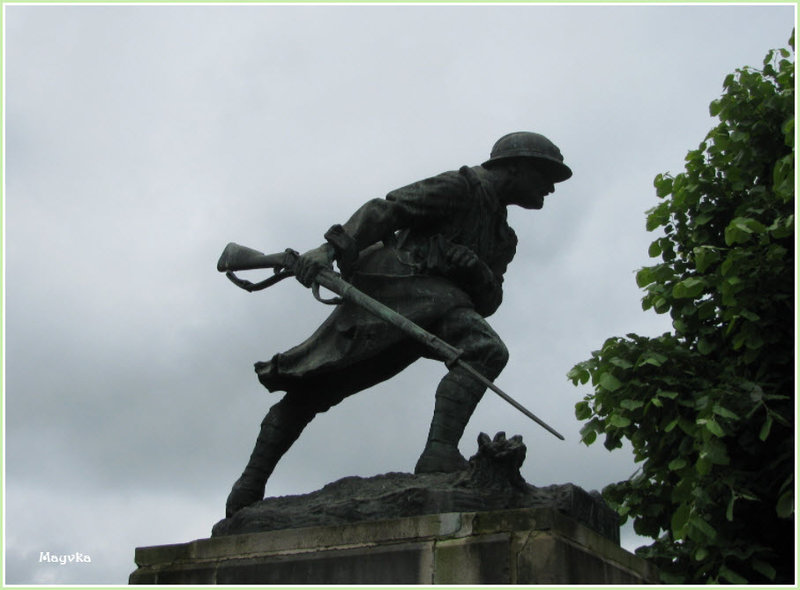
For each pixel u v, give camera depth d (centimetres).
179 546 530
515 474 500
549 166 624
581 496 511
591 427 780
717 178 832
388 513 498
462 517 470
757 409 714
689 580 723
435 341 543
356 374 597
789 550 715
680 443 750
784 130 723
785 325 739
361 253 612
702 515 699
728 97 819
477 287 597
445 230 599
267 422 602
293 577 491
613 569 494
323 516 508
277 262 595
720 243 827
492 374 561
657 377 741
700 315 780
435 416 552
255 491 586
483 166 631
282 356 594
